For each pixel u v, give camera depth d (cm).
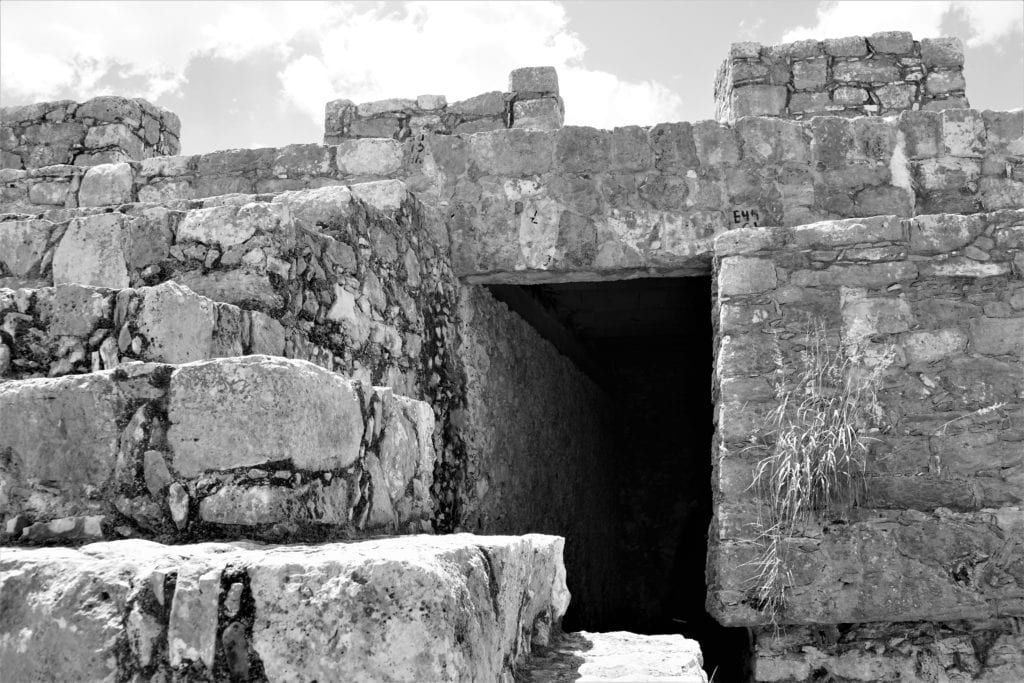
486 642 179
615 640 258
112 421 201
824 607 406
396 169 520
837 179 490
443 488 456
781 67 666
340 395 213
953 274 432
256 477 197
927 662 409
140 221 315
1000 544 405
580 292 765
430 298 461
